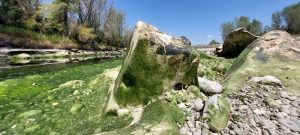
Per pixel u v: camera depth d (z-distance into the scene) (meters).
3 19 54.34
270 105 7.39
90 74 16.97
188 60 8.28
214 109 6.69
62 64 28.27
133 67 7.70
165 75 7.99
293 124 6.38
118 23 89.56
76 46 62.62
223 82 10.29
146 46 7.80
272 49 11.98
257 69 10.51
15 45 44.12
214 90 8.55
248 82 9.34
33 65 26.69
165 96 7.74
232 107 7.39
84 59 38.28
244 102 7.65
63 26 66.12
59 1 64.94
